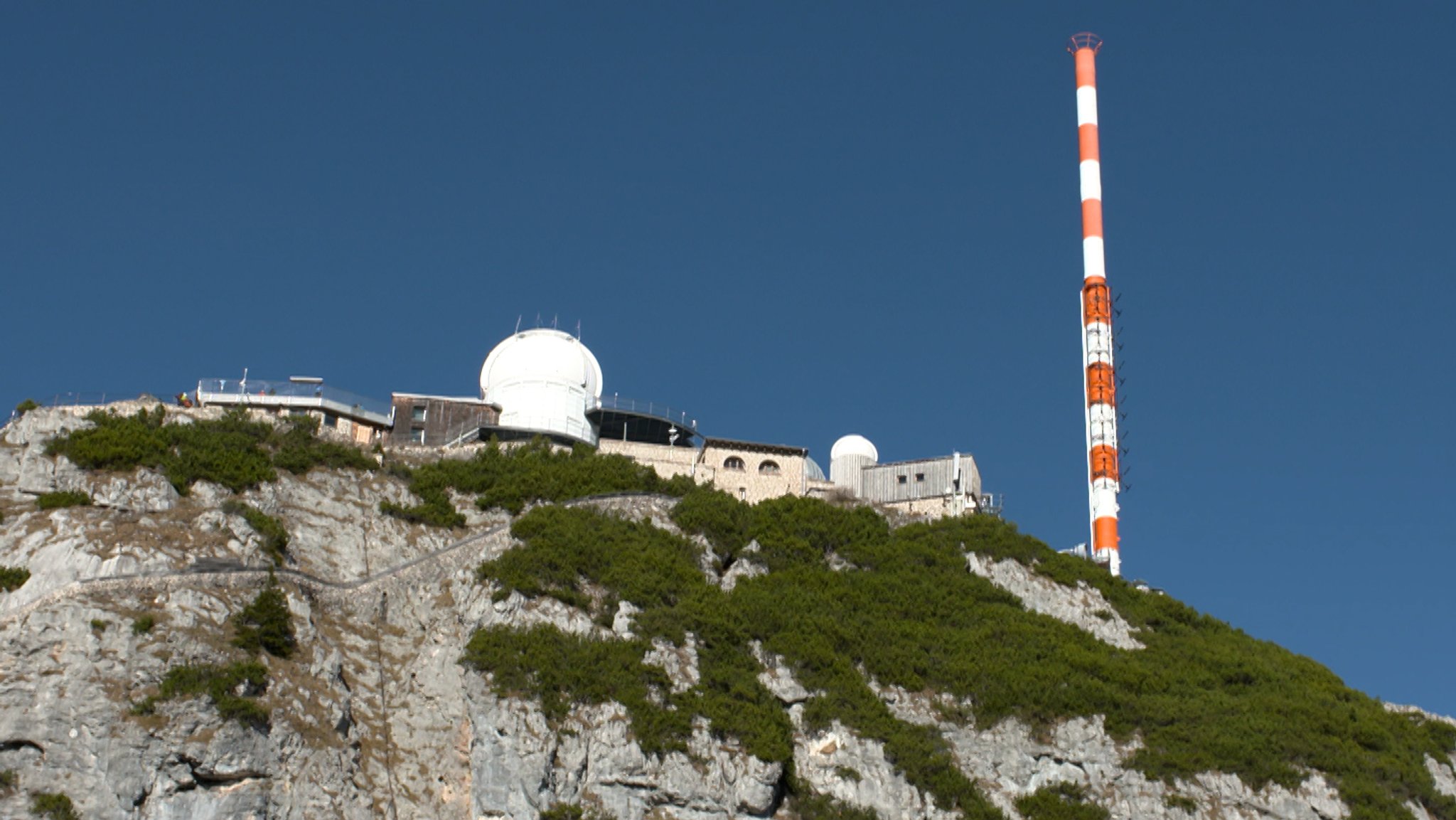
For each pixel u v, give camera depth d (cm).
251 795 8069
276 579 9300
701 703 9144
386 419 12362
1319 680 11362
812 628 10106
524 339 13462
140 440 10300
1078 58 15475
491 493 11012
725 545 11000
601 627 9569
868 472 13212
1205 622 11969
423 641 9550
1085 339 14312
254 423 10925
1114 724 9894
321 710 8675
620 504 11100
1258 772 9662
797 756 9294
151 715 8156
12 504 9819
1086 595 11556
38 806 7881
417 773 8819
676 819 8600
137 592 8806
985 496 13125
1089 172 14925
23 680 8269
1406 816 9650
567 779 8606
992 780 9488
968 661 10212
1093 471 13725
